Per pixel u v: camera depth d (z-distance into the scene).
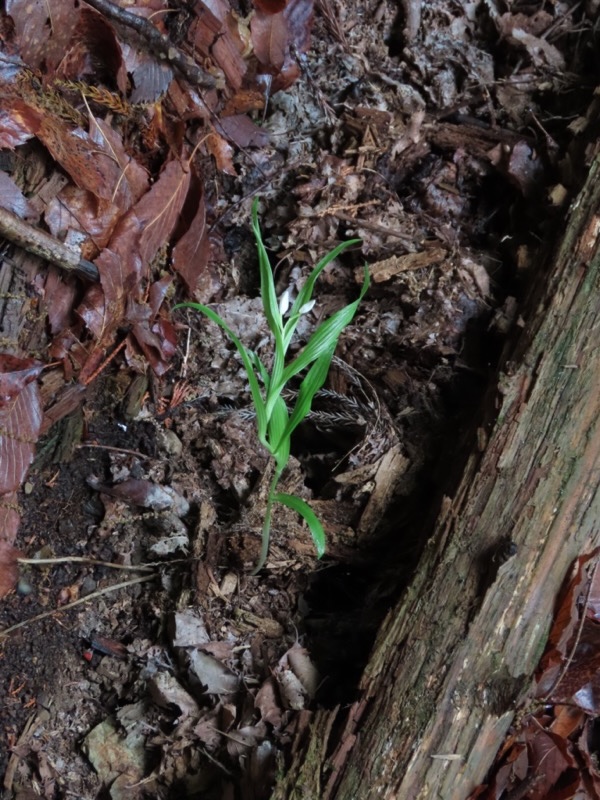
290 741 0.47
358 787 0.44
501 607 0.46
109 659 0.51
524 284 0.54
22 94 0.45
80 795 0.49
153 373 0.52
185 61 0.50
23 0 0.44
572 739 0.49
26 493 0.49
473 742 0.45
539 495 0.48
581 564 0.47
